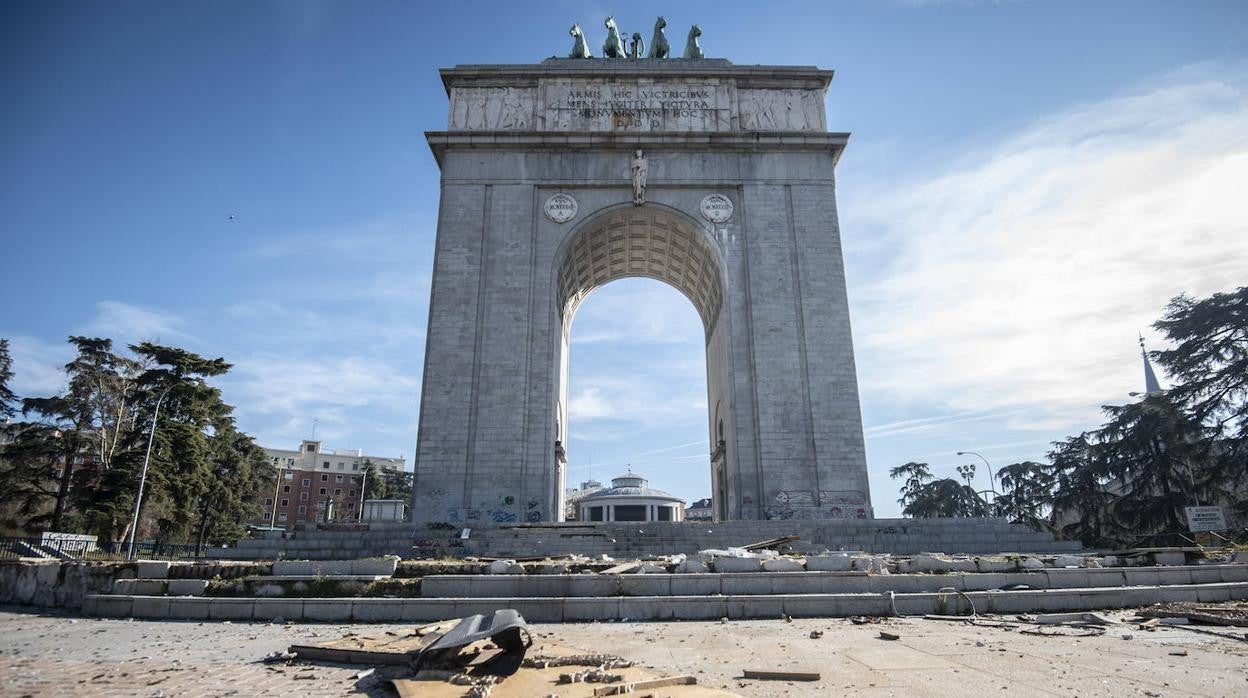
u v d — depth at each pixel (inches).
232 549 828.0
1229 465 1346.0
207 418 1835.6
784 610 451.8
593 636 375.2
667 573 497.7
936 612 451.8
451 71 1251.8
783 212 1186.6
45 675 277.7
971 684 251.1
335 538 871.1
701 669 278.7
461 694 226.7
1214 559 594.9
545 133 1192.8
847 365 1105.4
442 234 1158.3
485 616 282.8
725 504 1247.5
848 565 510.3
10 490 1533.0
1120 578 514.3
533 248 1159.0
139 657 320.2
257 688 252.8
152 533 1643.7
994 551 859.4
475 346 1101.1
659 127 1233.4
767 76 1264.8
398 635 341.4
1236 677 259.8
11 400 1648.6
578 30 1362.0
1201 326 1446.9
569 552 831.7
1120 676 262.8
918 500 2571.4
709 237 1176.8
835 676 264.2
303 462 4030.5
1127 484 1636.3
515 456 1049.5
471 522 1016.9
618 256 1385.3
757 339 1119.0
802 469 1057.5
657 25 1385.3
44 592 531.5
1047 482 1941.4
